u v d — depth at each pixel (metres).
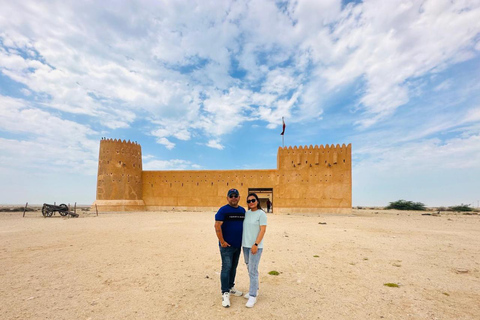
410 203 68.00
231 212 5.50
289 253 9.93
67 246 11.04
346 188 35.12
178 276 7.05
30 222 21.44
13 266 7.93
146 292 5.89
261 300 5.46
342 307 5.12
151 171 40.97
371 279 6.88
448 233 15.80
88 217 26.81
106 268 7.75
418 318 4.66
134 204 38.91
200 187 39.16
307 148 36.53
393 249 10.73
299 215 31.61
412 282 6.64
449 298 5.60
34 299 5.42
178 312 4.88
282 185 36.38
